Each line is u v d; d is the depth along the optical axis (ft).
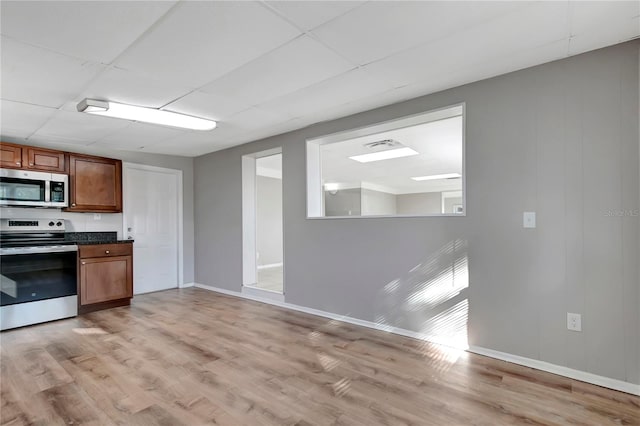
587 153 7.28
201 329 10.79
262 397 6.70
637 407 6.26
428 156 18.66
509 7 5.60
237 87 8.71
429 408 6.27
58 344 9.55
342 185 32.60
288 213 13.35
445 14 5.77
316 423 5.87
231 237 15.94
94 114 10.28
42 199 12.60
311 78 8.28
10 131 12.28
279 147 13.69
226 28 6.07
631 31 6.42
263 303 14.12
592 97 7.22
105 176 14.49
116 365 8.15
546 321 7.72
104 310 13.12
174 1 5.27
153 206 16.76
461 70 8.02
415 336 9.83
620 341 6.91
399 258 10.20
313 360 8.38
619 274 6.93
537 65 7.82
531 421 5.85
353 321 11.30
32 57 6.96
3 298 10.74
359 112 10.94
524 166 8.01
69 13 5.51
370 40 6.59
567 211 7.49
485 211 8.57
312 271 12.53
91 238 14.69
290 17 5.77
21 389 7.04
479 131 8.64
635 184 6.79
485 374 7.55
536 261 7.86
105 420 5.99
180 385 7.18
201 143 14.92
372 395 6.74
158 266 16.84
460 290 9.00
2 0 5.11
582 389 6.91
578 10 5.69
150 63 7.32
